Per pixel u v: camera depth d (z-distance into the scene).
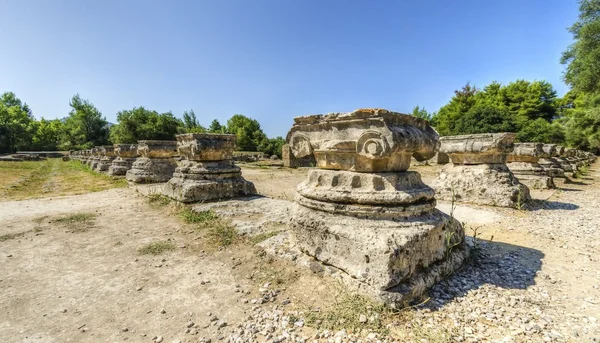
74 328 2.37
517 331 2.23
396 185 3.25
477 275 3.21
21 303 2.74
